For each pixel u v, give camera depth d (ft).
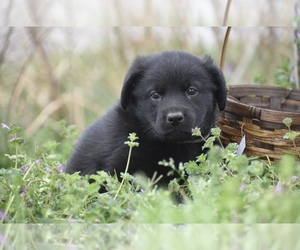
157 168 24.35
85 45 42.50
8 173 19.21
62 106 39.32
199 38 42.34
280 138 22.99
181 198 20.51
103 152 24.98
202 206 16.06
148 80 24.06
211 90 24.44
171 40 42.34
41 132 36.11
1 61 36.52
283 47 40.42
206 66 24.56
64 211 17.93
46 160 23.49
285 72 30.91
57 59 41.70
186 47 42.11
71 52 41.55
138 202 17.67
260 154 23.47
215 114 24.89
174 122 22.72
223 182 17.93
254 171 17.63
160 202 17.20
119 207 17.53
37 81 39.42
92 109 40.70
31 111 38.65
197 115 23.79
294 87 30.12
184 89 23.81
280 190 16.84
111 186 19.20
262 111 23.11
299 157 23.02
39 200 19.04
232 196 15.64
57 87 39.68
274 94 27.04
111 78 41.86
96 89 41.45
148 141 24.30
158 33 42.39
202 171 19.40
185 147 24.35
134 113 24.71
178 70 23.85
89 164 25.48
